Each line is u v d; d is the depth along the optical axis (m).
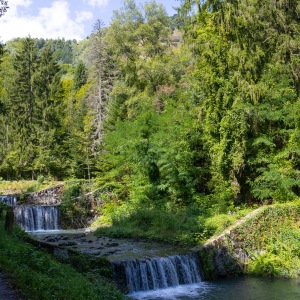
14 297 7.12
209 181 23.30
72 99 55.12
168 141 24.05
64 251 13.70
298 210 19.06
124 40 41.47
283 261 16.75
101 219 26.50
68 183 31.22
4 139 42.53
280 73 22.89
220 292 14.05
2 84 53.69
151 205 24.06
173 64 39.41
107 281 12.68
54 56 49.53
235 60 21.81
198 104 25.03
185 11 24.70
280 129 22.11
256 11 23.31
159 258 15.06
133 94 37.84
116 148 27.95
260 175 21.50
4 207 18.58
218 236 17.16
